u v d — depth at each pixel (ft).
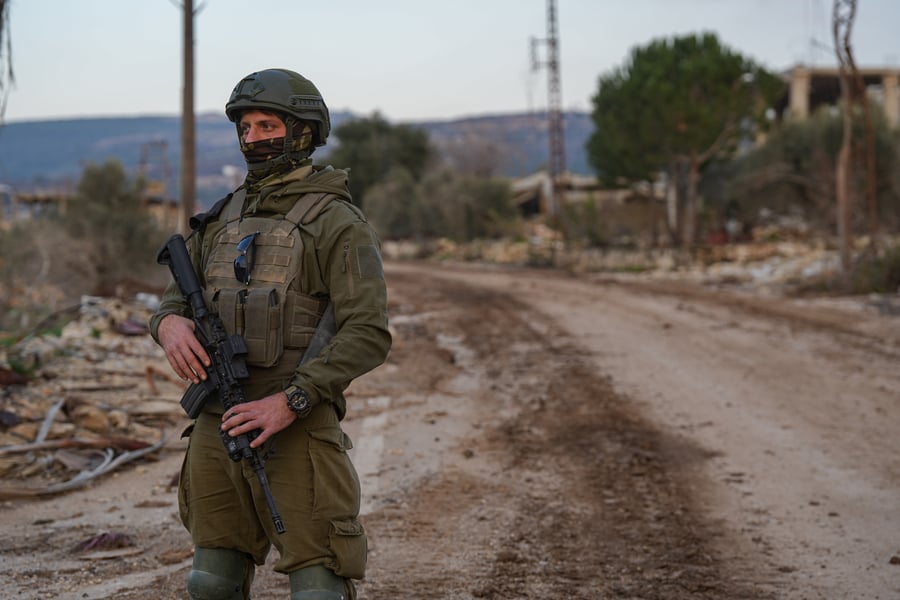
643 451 27.71
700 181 143.54
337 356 9.29
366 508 21.29
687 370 41.60
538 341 51.49
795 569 17.48
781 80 122.21
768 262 100.94
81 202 93.66
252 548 9.87
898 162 106.32
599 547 18.69
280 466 9.34
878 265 72.90
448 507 21.53
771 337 50.62
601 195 182.19
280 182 9.87
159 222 101.30
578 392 37.19
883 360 43.04
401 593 15.48
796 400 34.94
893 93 192.65
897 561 17.85
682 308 64.85
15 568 16.10
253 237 9.68
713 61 117.60
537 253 126.31
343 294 9.48
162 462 25.09
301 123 9.89
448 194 173.47
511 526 20.07
